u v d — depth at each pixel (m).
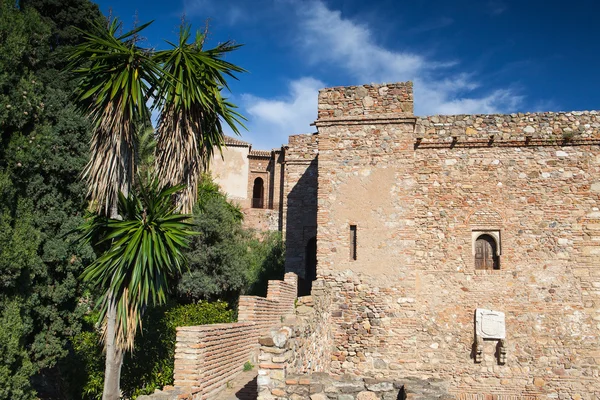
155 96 11.34
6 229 11.75
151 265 9.84
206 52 11.70
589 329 16.25
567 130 17.38
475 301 16.67
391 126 17.02
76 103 11.21
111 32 11.08
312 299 13.38
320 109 17.41
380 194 16.67
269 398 8.29
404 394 8.41
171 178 11.13
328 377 8.75
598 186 17.05
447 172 17.59
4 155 12.77
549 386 15.98
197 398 10.54
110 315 10.16
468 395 16.08
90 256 14.74
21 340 12.60
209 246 23.39
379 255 16.31
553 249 16.81
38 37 14.36
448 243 17.16
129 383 12.98
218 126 12.14
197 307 18.53
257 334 16.00
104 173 10.43
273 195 38.25
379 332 15.85
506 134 17.53
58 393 15.23
